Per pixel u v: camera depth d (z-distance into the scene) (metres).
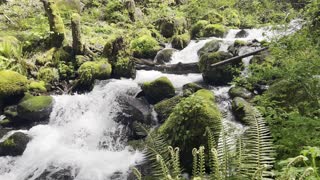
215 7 13.49
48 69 8.27
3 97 7.14
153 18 12.16
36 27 9.92
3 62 7.98
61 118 6.96
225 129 3.51
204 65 7.75
